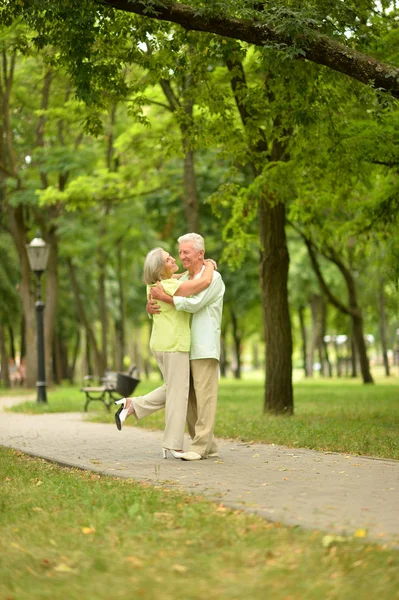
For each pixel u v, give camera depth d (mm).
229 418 16125
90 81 12609
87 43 11617
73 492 7637
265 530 5812
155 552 5293
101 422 16688
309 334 73188
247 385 38625
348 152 14609
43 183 31781
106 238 35531
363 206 17453
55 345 48312
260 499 7082
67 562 5156
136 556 5215
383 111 12492
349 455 10297
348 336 50625
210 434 10117
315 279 41062
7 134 31578
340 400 22734
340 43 10977
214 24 10258
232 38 11234
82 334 62188
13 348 52344
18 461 10492
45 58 12812
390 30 14242
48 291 35406
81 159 29344
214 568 4902
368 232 18219
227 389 33531
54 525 6238
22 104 30438
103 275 39344
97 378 38906
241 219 19312
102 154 31438
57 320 48344
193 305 9852
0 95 29656
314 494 7340
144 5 10125
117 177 25828
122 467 9391
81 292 47156
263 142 16922
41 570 5047
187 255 10117
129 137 24266
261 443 11898
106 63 12852
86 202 25594
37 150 29641
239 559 5086
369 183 16531
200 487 7801
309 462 9625
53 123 25938
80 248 35781
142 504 6816
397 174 16047
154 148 24500
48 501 7262
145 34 12102
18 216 34969
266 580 4656
